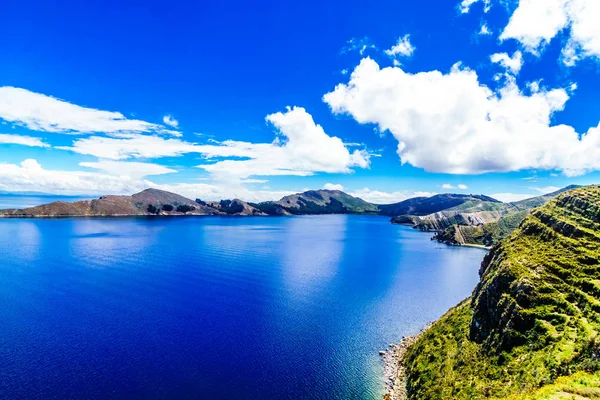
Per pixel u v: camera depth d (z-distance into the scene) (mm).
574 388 44094
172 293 138125
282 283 161750
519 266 84750
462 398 59656
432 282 175375
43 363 78875
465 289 161750
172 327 102375
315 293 146250
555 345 60219
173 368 79062
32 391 68000
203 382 74062
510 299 75312
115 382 72312
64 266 181875
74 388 69562
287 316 115688
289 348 91625
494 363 65875
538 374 54719
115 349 87000
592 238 95125
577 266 82812
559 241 97062
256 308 122750
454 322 93562
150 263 196750
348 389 73750
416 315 121625
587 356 53656
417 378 74312
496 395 55375
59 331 96562
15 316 107688
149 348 88250
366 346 94500
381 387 74812
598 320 63531
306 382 75812
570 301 72312
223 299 132375
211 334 98438
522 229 117062
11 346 87062
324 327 107125
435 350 82625
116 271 173500
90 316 109000
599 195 117750
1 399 64938
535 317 68625
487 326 77500
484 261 123125
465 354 73625
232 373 78125
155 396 68312
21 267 177875
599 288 72312
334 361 85438
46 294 131625
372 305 131875
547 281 78625
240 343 93375
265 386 73750
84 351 85250
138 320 106938
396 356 89250
